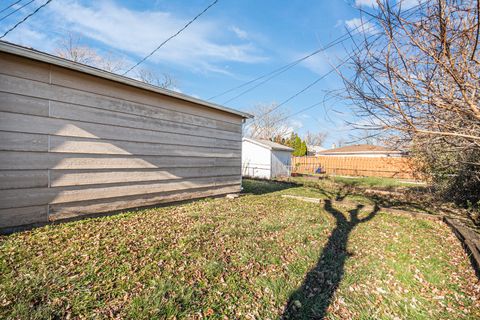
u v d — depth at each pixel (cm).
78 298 192
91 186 412
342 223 475
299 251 320
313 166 2098
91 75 407
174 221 408
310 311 208
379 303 227
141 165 486
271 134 3325
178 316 184
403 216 554
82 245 289
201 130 620
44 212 359
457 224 452
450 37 154
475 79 156
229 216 459
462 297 239
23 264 237
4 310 173
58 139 372
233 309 200
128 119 463
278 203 626
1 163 320
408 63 180
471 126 185
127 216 428
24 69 338
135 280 223
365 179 1495
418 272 286
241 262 275
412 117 194
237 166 750
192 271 247
